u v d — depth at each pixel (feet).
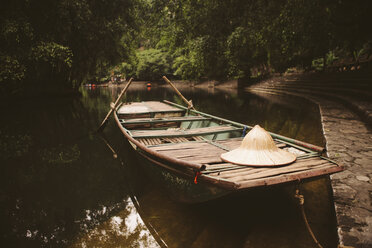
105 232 8.38
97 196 11.07
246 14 40.22
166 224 8.75
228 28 45.85
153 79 170.40
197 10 43.45
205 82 140.56
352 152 12.21
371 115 18.38
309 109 34.32
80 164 15.26
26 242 8.01
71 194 11.32
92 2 45.09
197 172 7.51
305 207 9.34
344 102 29.89
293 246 7.27
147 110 24.64
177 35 46.16
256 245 7.41
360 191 8.38
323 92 43.42
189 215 9.32
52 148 18.54
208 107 40.47
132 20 54.44
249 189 7.43
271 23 38.06
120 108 26.71
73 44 46.44
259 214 9.12
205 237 7.90
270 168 8.12
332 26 41.57
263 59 88.22
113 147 18.81
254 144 8.89
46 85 51.44
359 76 40.34
